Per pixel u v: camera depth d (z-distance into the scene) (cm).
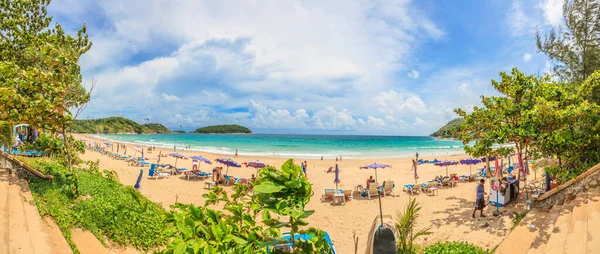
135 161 2766
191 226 264
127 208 850
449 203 1330
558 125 955
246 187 329
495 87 1195
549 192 822
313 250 243
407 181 2123
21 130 2078
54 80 897
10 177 805
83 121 16375
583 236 549
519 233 732
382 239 352
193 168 2464
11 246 512
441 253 665
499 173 1264
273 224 244
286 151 5331
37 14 1762
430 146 7631
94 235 707
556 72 1540
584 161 948
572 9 1422
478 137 1191
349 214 1295
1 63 816
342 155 4641
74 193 865
